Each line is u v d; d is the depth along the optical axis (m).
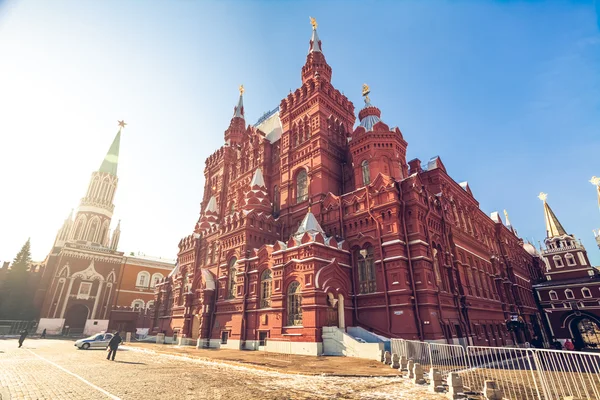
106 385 13.34
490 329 33.94
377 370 16.77
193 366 19.52
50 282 69.56
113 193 91.00
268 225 36.88
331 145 38.66
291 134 41.84
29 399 10.99
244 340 30.59
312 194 35.94
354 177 36.16
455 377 11.58
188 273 44.00
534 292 61.44
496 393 11.31
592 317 54.78
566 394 12.59
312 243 26.69
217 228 40.62
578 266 63.72
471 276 35.06
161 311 48.75
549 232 70.44
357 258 29.34
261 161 44.62
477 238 40.88
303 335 24.78
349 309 27.42
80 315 72.50
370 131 35.81
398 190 28.61
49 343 41.88
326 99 40.25
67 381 14.25
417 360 20.19
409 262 26.27
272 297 28.56
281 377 15.32
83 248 72.25
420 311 24.83
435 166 36.81
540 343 44.28
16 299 69.88
